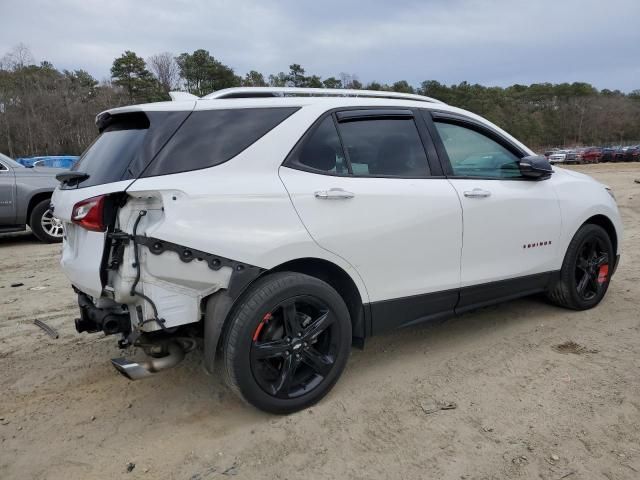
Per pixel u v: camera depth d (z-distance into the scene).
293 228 2.85
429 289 3.43
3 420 2.99
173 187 2.60
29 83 56.19
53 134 54.38
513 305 4.77
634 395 3.08
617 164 46.06
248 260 2.71
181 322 2.69
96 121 3.29
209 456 2.62
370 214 3.12
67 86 59.56
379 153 3.33
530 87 146.12
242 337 2.70
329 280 3.22
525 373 3.42
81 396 3.26
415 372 3.48
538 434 2.73
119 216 2.62
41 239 8.54
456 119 3.79
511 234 3.85
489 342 3.94
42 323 4.55
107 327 2.73
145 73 65.38
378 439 2.72
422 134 3.55
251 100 3.02
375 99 3.44
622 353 3.67
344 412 2.99
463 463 2.51
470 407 3.01
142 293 2.62
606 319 4.36
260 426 2.87
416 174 3.44
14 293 5.52
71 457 2.64
